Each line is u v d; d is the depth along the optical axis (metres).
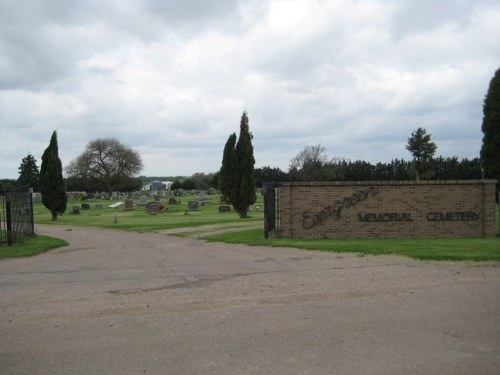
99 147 97.50
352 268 10.75
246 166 32.50
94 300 8.18
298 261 12.09
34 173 103.56
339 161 82.12
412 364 4.97
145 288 9.12
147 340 5.94
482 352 5.27
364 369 4.88
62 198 37.53
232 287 8.98
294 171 79.06
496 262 11.00
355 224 17.98
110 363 5.21
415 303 7.37
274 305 7.49
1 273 11.44
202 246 16.58
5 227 19.84
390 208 17.95
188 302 7.85
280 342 5.74
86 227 29.17
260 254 13.73
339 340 5.75
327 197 18.03
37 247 16.67
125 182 100.25
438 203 17.95
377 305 7.31
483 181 17.91
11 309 7.66
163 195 89.69
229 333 6.13
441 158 74.62
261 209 44.31
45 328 6.55
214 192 92.19
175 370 4.98
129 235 22.64
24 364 5.24
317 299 7.81
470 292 8.03
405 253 12.52
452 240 16.19
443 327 6.14
